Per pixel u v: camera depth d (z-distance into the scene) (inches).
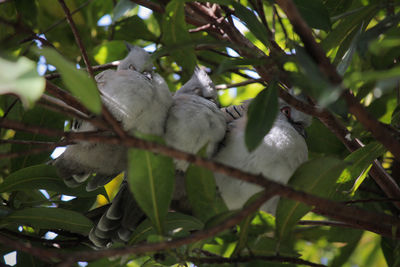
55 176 245.0
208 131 241.3
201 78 291.1
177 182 248.7
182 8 212.8
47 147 167.8
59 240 252.2
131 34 346.0
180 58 224.2
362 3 312.5
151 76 247.6
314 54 156.1
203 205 198.5
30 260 250.7
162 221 182.9
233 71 314.2
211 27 289.1
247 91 413.1
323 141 315.0
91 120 152.4
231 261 191.2
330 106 178.4
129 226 246.8
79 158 247.3
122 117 228.4
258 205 153.8
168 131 239.3
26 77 119.2
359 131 208.8
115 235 249.1
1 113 315.0
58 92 204.2
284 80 197.8
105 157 245.0
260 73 193.3
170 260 194.2
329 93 134.6
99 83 237.1
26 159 265.7
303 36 154.5
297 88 170.6
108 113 145.8
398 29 203.3
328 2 268.5
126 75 238.2
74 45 340.5
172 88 361.7
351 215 162.6
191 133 237.9
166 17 217.6
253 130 163.5
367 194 318.0
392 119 243.6
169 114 242.2
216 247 215.2
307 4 202.8
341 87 131.1
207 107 249.6
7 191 237.8
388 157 328.8
